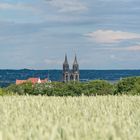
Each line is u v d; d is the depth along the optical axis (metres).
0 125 10.87
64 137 8.55
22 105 17.11
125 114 13.99
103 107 15.85
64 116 13.12
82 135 8.87
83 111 14.50
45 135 8.11
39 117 12.55
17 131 9.38
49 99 21.52
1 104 18.09
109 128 8.80
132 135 8.94
